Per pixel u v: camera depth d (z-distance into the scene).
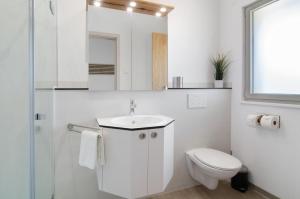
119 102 1.82
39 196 1.05
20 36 0.91
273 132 1.80
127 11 1.87
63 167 1.64
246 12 2.08
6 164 0.94
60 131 1.62
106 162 1.39
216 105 2.26
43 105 1.15
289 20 1.71
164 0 2.10
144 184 1.35
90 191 1.73
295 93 1.67
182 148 2.11
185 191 2.05
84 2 1.75
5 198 0.94
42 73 1.12
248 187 2.05
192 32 2.26
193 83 2.28
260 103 1.91
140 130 1.32
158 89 1.99
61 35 1.69
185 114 2.12
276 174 1.77
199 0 2.29
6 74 0.92
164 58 2.03
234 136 2.27
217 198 1.90
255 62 2.05
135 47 1.90
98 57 1.76
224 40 2.36
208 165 1.70
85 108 1.70
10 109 0.93
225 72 2.37
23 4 0.90
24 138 0.93
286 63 1.75
